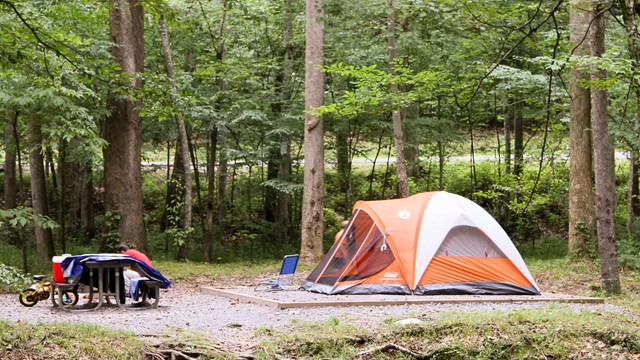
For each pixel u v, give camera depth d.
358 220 14.23
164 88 10.95
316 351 8.84
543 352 9.22
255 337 9.26
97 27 19.19
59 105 15.38
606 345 9.57
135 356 8.15
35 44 9.84
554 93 18.48
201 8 21.58
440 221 13.66
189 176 21.11
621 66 9.55
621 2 8.35
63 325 8.81
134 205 19.03
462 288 13.24
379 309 11.58
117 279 11.99
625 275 17.44
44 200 19.69
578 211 18.97
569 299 12.75
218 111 21.75
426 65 20.98
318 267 14.38
